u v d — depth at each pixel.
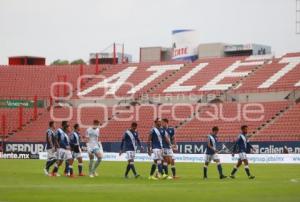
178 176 39.50
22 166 52.19
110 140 74.56
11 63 100.75
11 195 25.38
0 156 73.75
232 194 26.06
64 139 38.16
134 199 23.97
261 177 37.97
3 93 88.38
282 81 76.94
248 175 36.53
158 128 36.59
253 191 27.34
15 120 81.38
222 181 34.00
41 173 41.50
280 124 67.94
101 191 27.27
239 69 83.25
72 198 24.22
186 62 89.38
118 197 24.70
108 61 101.62
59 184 31.70
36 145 72.38
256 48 93.75
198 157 60.88
